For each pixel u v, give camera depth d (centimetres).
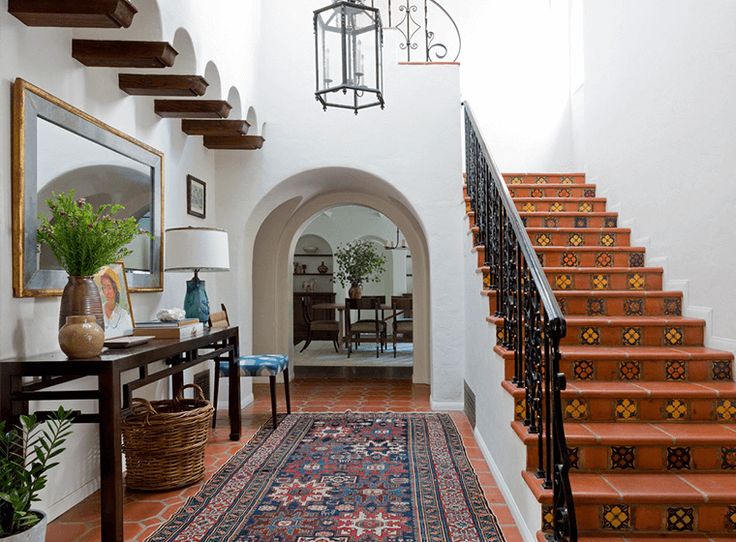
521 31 779
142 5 329
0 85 259
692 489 257
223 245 435
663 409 316
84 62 326
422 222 596
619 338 387
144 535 280
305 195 712
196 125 496
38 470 224
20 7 262
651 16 475
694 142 404
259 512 307
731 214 357
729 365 349
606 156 581
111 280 338
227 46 478
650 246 477
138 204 396
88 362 248
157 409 395
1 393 247
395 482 356
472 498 329
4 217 261
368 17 413
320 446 441
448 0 790
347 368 902
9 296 264
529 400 291
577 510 254
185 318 436
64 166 305
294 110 604
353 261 1233
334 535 278
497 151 766
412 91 604
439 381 589
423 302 756
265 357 533
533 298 281
